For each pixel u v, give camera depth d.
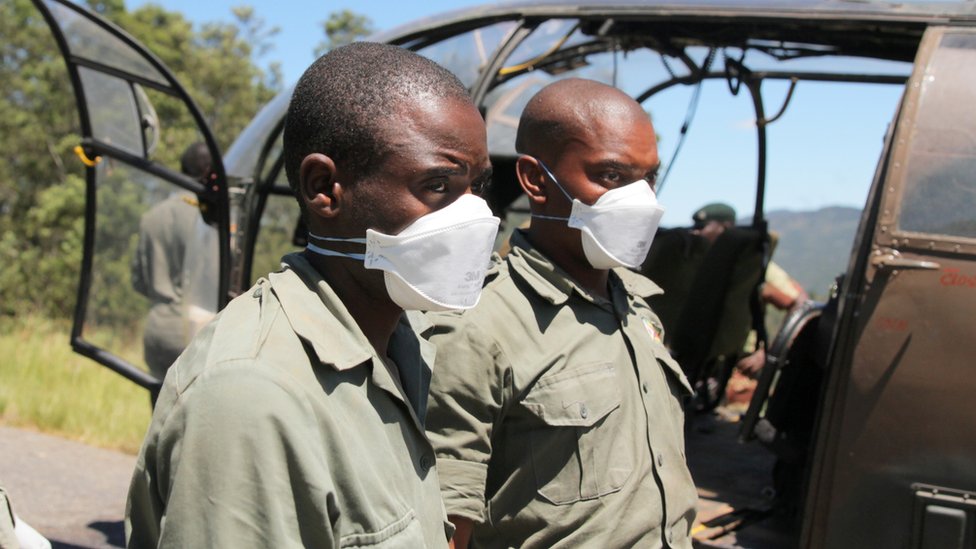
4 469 5.21
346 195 1.40
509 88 4.99
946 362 2.66
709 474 4.09
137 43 3.56
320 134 1.39
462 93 1.46
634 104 2.20
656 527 2.03
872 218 2.84
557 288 2.12
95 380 7.19
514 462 2.06
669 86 5.16
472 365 1.99
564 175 2.14
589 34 4.25
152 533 1.37
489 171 1.50
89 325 4.22
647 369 2.17
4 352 7.78
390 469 1.38
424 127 1.39
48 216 17.72
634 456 2.05
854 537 2.74
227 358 1.26
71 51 3.80
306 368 1.31
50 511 4.65
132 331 4.23
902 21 3.14
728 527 3.36
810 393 3.43
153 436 1.29
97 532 4.43
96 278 4.20
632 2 3.60
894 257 2.73
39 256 17.19
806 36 4.14
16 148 20.48
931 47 2.90
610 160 2.11
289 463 1.23
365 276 1.44
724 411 5.44
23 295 15.64
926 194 2.74
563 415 2.01
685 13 3.50
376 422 1.38
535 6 3.79
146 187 4.14
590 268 2.21
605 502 1.99
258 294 1.40
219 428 1.22
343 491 1.29
